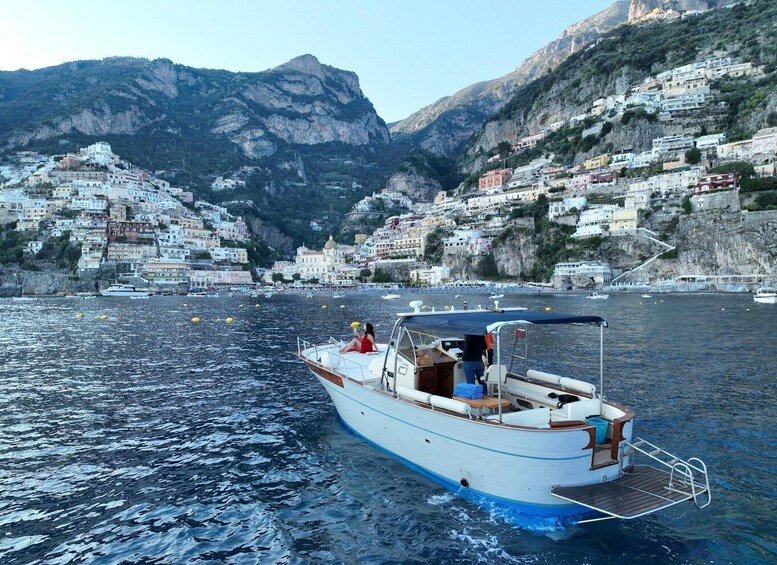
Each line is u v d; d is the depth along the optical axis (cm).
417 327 1334
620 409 1165
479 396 1242
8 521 1130
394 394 1377
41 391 2373
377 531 1061
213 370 2892
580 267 15788
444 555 966
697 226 14262
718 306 8100
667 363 2927
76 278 16700
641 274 15000
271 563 961
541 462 1031
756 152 15038
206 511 1177
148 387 2448
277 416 1927
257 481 1336
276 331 5097
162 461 1489
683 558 942
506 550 977
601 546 986
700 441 1548
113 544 1036
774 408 1917
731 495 1188
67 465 1459
